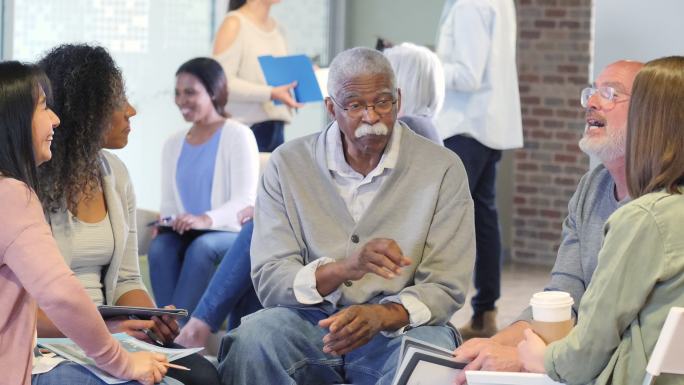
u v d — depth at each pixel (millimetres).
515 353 3459
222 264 5449
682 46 5070
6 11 7828
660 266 2928
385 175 4086
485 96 6805
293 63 6965
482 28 6711
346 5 9969
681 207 2951
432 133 5191
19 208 3236
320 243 4098
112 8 8438
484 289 6984
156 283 5941
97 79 3916
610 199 3779
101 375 3447
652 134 3016
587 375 3047
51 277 3219
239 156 6145
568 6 9961
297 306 4047
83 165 3873
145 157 8734
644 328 2973
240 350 3943
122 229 4008
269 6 7355
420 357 3480
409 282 4043
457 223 4051
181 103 6227
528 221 10258
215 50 7184
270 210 4176
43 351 3623
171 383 3555
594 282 3020
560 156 10102
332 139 4137
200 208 6227
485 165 6918
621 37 5160
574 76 9992
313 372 4039
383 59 4016
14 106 3295
